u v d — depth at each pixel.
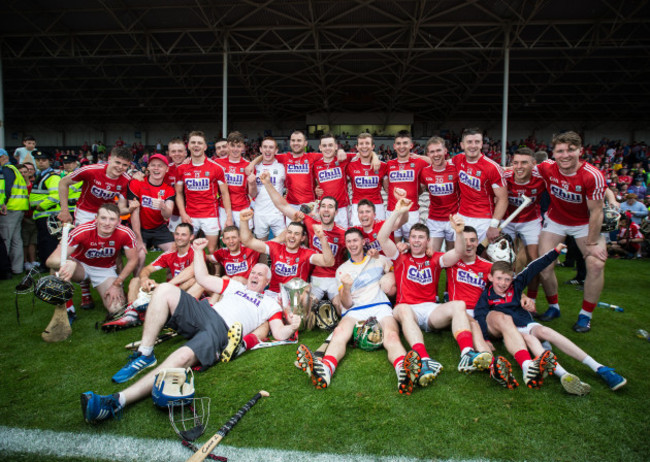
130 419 2.74
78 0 15.45
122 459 2.36
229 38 18.70
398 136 5.84
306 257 4.81
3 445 2.46
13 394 3.06
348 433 2.58
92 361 3.64
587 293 4.34
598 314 4.96
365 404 2.91
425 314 4.11
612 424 2.69
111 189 5.47
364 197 6.27
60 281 3.95
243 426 2.64
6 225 6.71
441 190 5.63
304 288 4.20
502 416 2.77
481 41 18.84
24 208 6.88
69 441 2.51
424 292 4.27
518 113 30.38
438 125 32.41
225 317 3.73
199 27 17.73
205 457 2.31
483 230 5.45
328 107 28.69
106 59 21.52
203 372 3.42
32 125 34.28
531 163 5.08
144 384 2.90
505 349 3.92
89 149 31.81
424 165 5.85
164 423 2.70
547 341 3.79
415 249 4.22
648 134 30.52
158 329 3.39
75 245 4.49
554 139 4.26
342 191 6.41
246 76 22.80
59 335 4.10
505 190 5.18
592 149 29.58
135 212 5.66
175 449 2.45
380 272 4.39
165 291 3.42
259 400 2.96
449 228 5.75
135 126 33.72
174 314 3.41
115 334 4.34
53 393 3.08
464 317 3.68
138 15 16.62
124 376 3.25
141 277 5.08
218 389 3.13
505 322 3.57
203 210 6.33
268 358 3.70
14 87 25.62
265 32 17.31
